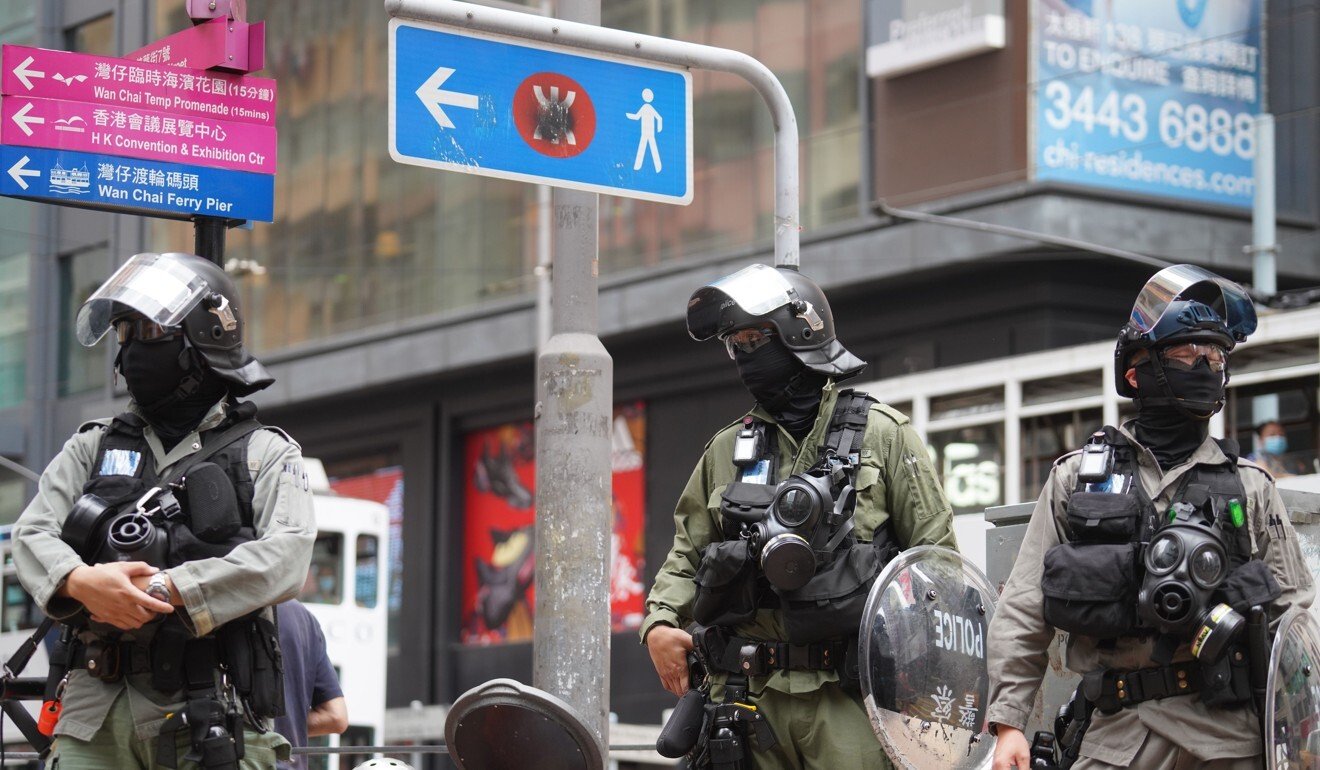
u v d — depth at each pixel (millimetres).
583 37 9945
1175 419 7641
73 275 50656
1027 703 7676
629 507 45156
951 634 7980
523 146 9836
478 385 48375
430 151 9586
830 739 7992
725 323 8352
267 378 7586
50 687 7398
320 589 32781
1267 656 7312
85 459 7508
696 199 42312
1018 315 37062
